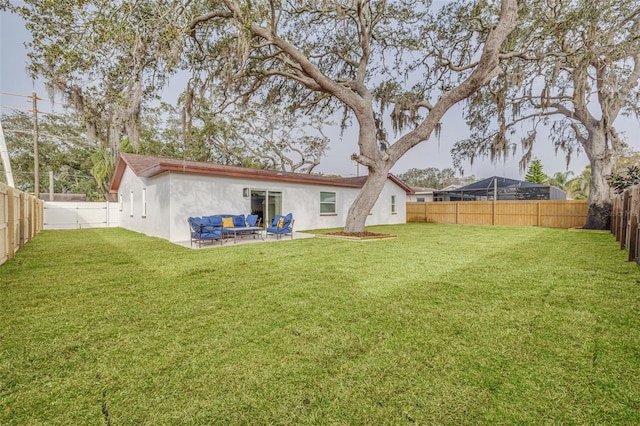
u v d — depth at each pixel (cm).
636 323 311
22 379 217
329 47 1252
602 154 1376
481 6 1045
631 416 179
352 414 182
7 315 337
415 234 1242
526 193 2389
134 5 656
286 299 394
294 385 209
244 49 747
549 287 444
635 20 1078
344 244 925
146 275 525
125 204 1562
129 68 721
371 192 1129
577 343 268
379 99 1323
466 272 542
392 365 234
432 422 175
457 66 1305
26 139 2352
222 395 199
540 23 1026
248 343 271
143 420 177
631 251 628
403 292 422
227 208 1156
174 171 1022
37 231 1210
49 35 639
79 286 455
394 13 1126
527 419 177
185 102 923
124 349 260
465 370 227
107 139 745
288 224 1090
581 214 1600
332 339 278
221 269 572
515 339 276
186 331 297
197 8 834
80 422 176
